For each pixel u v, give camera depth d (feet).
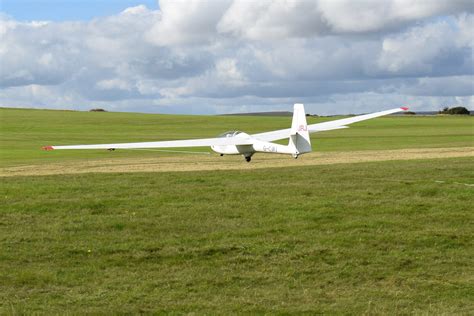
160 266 43.24
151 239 49.78
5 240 49.29
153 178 84.23
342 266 43.01
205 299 36.94
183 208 61.00
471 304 36.11
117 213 59.26
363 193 68.28
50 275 40.96
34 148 185.68
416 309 35.27
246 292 38.14
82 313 34.42
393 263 43.60
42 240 49.44
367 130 277.23
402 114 533.96
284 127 326.03
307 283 39.86
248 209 60.44
